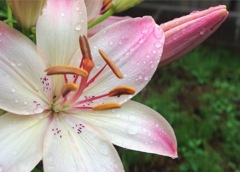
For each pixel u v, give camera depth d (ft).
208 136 2.38
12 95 0.59
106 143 0.64
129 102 0.67
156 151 0.64
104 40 0.65
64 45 0.64
